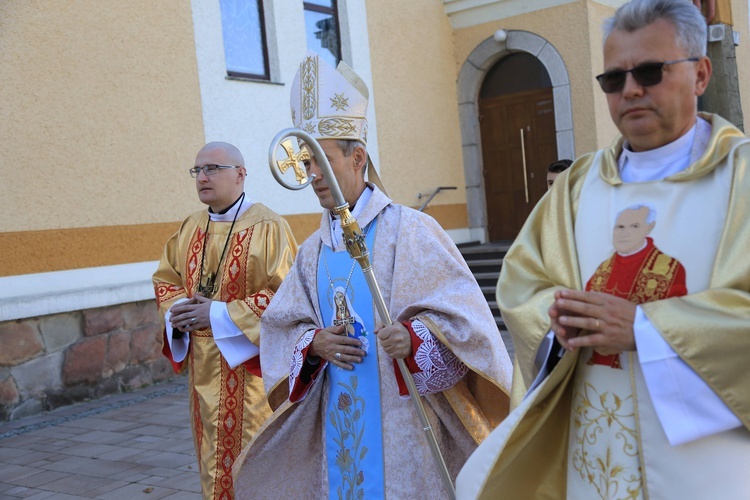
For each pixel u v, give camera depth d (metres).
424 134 10.81
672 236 1.72
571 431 1.92
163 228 7.37
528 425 1.92
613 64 1.72
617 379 1.78
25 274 6.32
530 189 11.37
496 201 11.66
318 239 2.80
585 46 10.34
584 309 1.65
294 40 8.81
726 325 1.57
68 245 6.62
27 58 6.36
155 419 6.16
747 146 1.68
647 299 1.72
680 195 1.74
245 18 8.41
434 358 2.44
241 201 3.64
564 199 1.97
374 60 10.00
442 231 2.72
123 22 7.04
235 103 8.07
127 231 7.06
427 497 2.52
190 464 4.98
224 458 3.41
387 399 2.56
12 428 6.02
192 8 7.66
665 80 1.67
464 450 2.64
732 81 12.17
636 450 1.74
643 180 1.81
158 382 7.41
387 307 2.59
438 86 11.09
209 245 3.60
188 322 3.38
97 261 6.83
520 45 10.85
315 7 9.29
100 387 6.90
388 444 2.54
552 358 1.90
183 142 7.55
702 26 1.69
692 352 1.59
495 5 10.92
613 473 1.77
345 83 2.65
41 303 6.34
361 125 2.69
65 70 6.61
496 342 2.52
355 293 2.63
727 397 1.60
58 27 6.56
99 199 6.85
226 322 3.33
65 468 5.02
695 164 1.71
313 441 2.81
